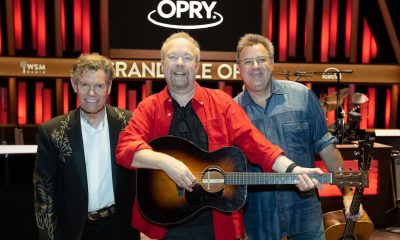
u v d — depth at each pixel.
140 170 1.83
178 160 1.78
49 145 1.86
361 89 6.06
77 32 5.65
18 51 5.70
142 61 5.54
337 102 4.97
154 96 1.88
